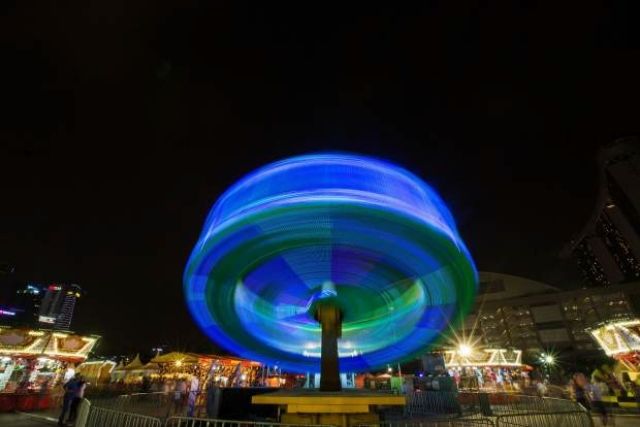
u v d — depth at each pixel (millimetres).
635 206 82188
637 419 14094
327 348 5953
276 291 6598
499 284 67562
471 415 14945
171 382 24766
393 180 5430
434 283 6008
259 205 5078
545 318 61344
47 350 20328
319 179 5242
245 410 12641
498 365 31812
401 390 16828
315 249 5609
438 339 6996
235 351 7336
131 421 6363
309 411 5152
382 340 7125
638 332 18172
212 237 5164
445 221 5641
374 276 6125
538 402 11961
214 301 5898
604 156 86875
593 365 48812
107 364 28828
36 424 12172
